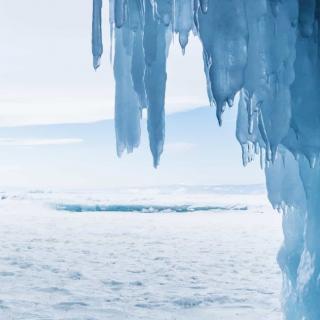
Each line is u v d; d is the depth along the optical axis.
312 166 3.08
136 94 2.87
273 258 15.59
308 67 2.93
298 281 3.50
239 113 3.02
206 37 2.58
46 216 27.05
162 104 2.78
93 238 19.91
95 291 11.83
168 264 14.88
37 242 18.67
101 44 2.71
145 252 16.91
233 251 16.88
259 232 21.61
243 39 2.56
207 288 11.85
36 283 12.51
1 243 18.19
